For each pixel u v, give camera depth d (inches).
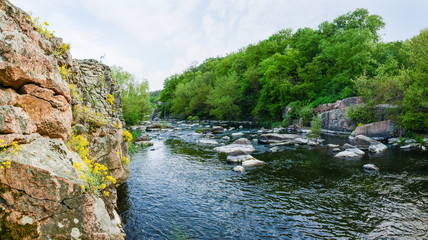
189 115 2933.1
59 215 186.5
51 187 183.9
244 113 2193.7
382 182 488.4
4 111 176.9
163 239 297.0
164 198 423.8
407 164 608.1
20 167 174.7
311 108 1448.1
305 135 1141.7
